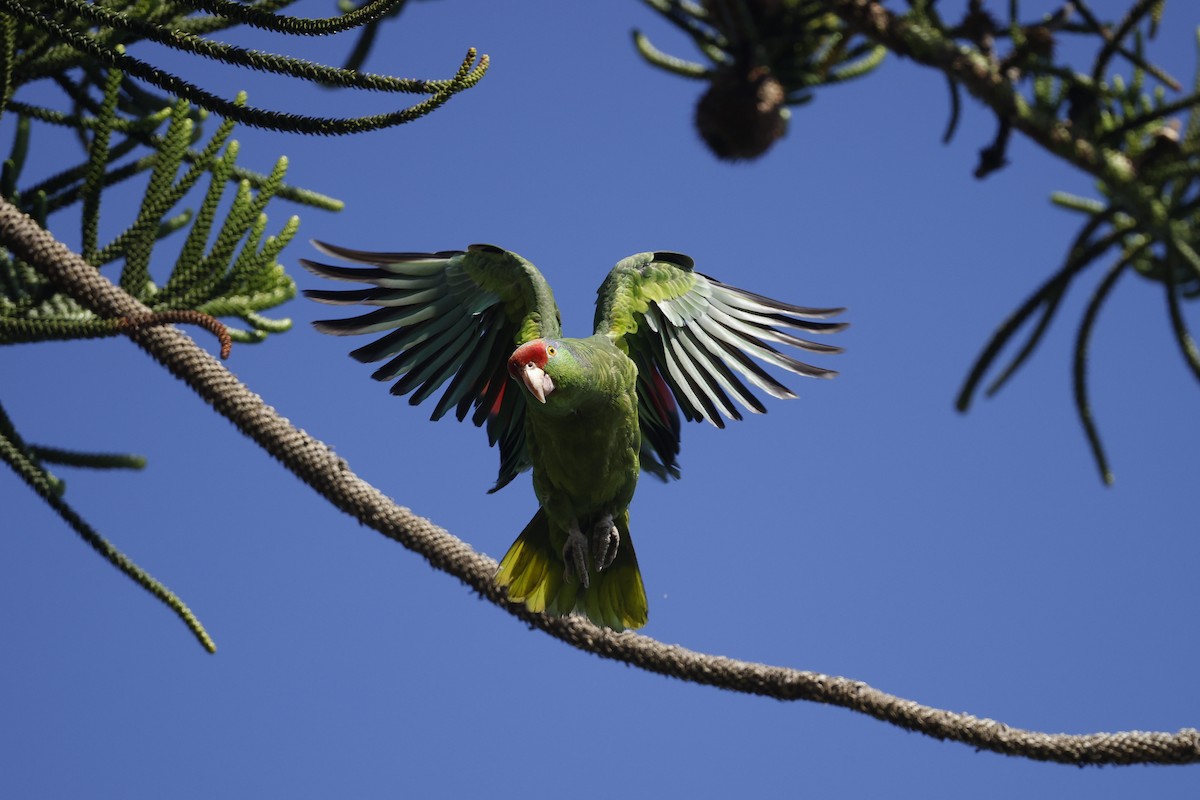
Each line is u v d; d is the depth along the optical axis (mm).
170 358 9570
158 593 10008
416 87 7840
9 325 9570
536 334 10523
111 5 10703
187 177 10531
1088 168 17719
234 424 9750
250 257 10742
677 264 11328
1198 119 18469
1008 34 17875
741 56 18984
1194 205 17672
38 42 10906
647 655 10555
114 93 10492
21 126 11086
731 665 10523
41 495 9883
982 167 18062
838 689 10406
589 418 10086
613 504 10625
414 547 10219
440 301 10914
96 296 9492
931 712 10328
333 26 7805
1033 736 10195
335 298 10625
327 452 9922
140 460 11266
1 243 9438
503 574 10516
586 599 10664
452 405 11328
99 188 10461
